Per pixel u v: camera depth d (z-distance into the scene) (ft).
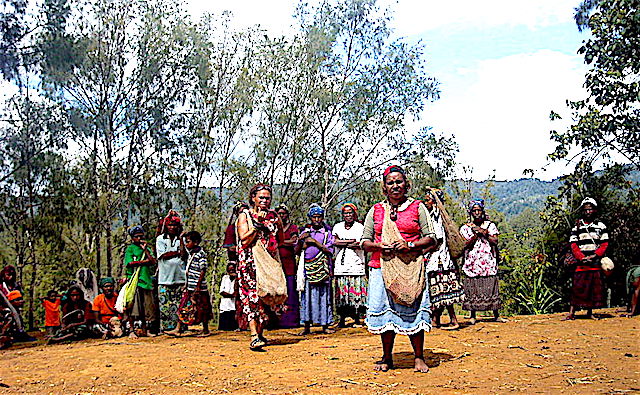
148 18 75.10
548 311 53.67
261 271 26.03
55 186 72.69
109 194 73.92
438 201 29.71
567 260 34.42
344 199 98.12
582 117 60.18
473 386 17.10
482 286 32.48
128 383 19.53
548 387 16.79
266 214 26.78
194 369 21.45
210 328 39.99
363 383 17.90
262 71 83.76
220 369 21.39
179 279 32.45
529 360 21.15
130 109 75.92
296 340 28.86
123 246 76.95
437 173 92.17
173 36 76.38
